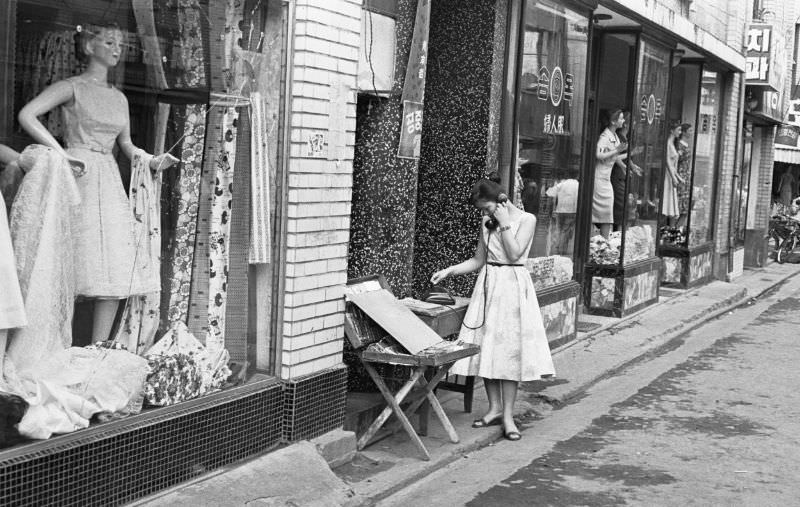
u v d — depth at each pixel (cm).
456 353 599
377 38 655
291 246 534
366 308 605
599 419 739
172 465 463
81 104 448
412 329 609
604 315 1176
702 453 650
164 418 458
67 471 404
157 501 445
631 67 1148
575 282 1017
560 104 941
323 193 557
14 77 413
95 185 460
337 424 585
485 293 662
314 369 562
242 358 545
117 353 454
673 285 1492
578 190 1021
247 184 534
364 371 677
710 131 1571
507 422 674
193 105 508
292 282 536
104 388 435
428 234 811
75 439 411
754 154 1983
